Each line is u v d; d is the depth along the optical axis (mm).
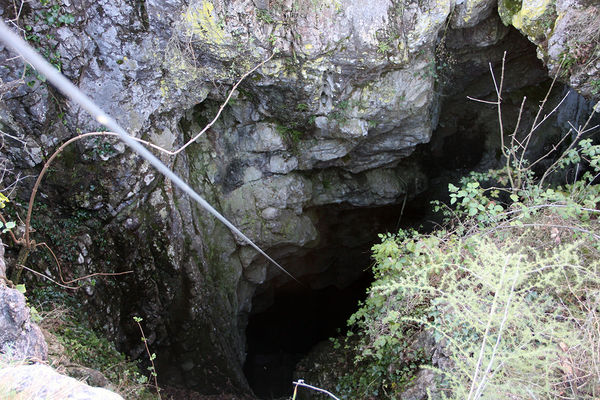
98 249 6414
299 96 7121
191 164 7969
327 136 8219
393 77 7336
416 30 6641
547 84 8602
